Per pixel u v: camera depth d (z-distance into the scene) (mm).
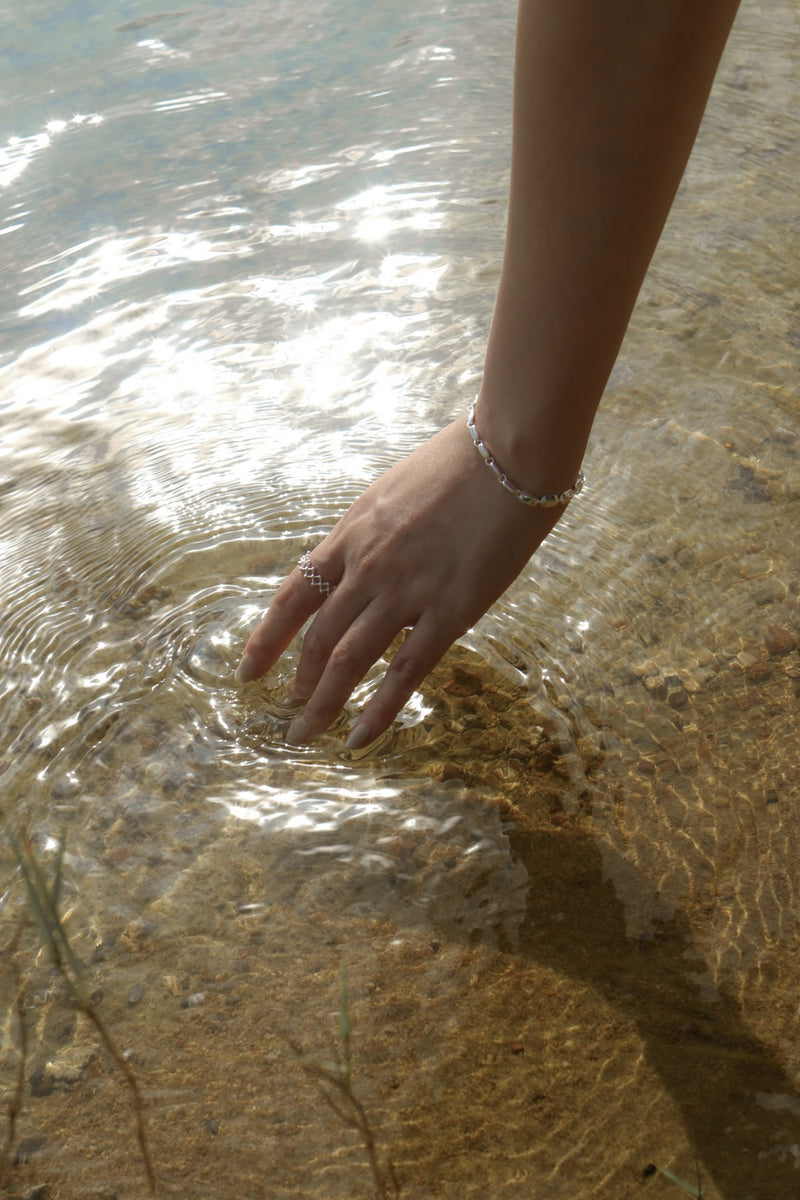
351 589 1500
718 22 998
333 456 2410
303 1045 1423
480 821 1688
